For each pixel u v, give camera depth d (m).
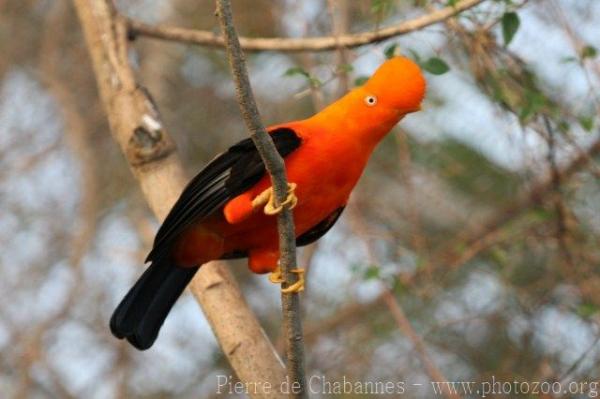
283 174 7.46
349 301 14.13
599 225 12.38
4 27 16.84
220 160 8.34
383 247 13.73
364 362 13.48
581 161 12.02
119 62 10.69
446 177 14.95
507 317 12.80
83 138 15.98
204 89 16.80
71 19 16.70
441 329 13.33
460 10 10.70
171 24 16.38
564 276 12.10
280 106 16.02
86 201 15.55
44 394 15.42
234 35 6.82
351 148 8.37
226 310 9.41
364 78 10.73
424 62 10.53
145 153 10.08
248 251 8.89
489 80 11.67
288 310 7.78
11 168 16.03
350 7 12.95
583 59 11.33
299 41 11.20
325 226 9.13
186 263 8.95
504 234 12.73
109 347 15.43
